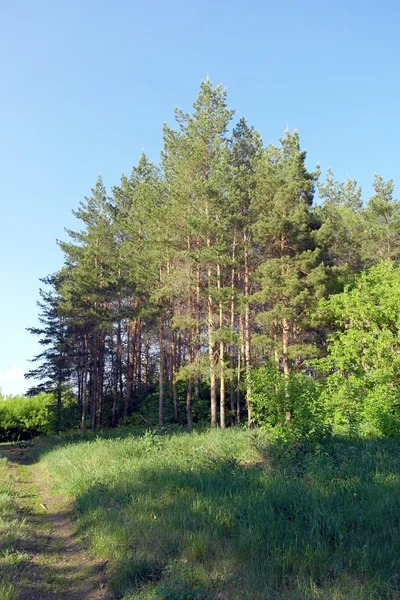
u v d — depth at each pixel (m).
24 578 7.29
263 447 14.67
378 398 18.42
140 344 43.91
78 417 46.03
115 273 40.28
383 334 21.62
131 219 38.41
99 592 6.93
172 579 6.46
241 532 7.56
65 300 40.59
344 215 41.75
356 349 22.16
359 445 14.03
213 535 7.64
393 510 8.05
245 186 30.50
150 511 9.58
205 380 35.41
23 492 15.22
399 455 13.08
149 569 7.11
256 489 9.81
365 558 6.23
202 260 27.70
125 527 8.79
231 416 33.78
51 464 20.58
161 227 30.86
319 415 15.17
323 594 5.51
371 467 11.66
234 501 8.95
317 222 29.98
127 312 35.62
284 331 27.44
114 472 14.29
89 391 45.84
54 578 7.51
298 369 29.55
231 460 13.29
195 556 7.14
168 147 34.84
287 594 5.68
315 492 9.23
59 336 42.31
